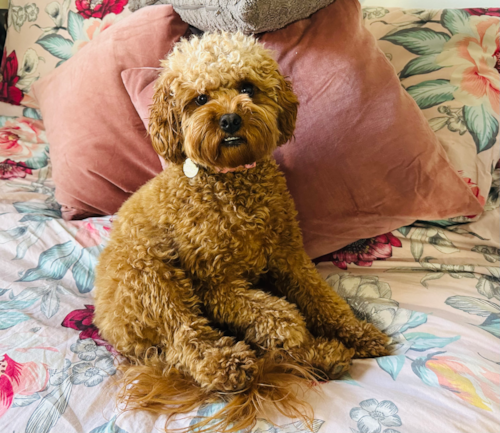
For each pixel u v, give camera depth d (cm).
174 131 100
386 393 75
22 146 178
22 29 197
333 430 68
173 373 88
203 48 95
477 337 86
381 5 172
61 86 159
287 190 112
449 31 134
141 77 134
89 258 124
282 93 100
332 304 99
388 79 109
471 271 112
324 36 110
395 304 104
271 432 70
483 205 119
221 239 94
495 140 121
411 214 110
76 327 101
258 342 90
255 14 104
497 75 129
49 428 72
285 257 104
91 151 143
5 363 85
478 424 65
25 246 127
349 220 113
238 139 90
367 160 108
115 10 182
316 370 87
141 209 104
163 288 91
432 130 114
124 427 73
